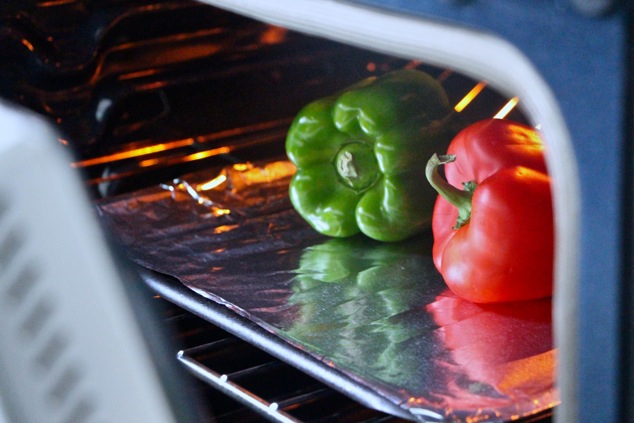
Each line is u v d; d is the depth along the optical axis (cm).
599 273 57
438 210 96
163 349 49
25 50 107
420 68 118
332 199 102
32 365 45
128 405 47
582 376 60
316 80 119
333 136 102
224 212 107
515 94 59
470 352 86
